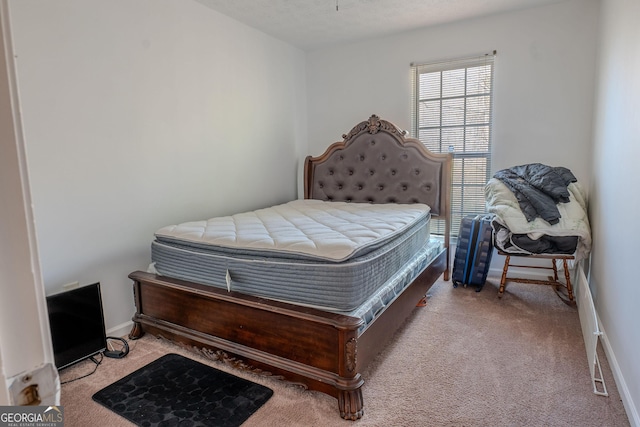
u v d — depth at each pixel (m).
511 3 3.08
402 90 3.79
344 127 4.12
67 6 2.13
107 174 2.39
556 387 1.88
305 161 4.05
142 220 2.62
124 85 2.45
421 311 2.82
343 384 1.68
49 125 2.09
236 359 1.99
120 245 2.50
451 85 3.57
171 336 2.26
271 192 3.86
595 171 2.79
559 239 2.71
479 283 3.22
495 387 1.89
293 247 1.92
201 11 2.97
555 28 3.13
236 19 3.29
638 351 1.58
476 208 3.60
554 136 3.23
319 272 1.81
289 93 4.03
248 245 2.03
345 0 2.93
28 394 0.38
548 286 3.29
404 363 2.12
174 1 2.75
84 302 2.13
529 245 2.78
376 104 3.93
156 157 2.69
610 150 2.30
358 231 2.25
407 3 3.02
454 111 3.59
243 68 3.41
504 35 3.30
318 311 1.80
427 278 2.81
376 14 3.23
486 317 2.70
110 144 2.40
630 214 1.79
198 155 3.02
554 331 2.47
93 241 2.34
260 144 3.67
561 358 2.15
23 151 0.36
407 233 2.56
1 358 0.36
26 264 0.37
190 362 2.16
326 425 1.65
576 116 3.14
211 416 1.70
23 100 1.98
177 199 2.87
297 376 1.81
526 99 3.29
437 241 3.31
